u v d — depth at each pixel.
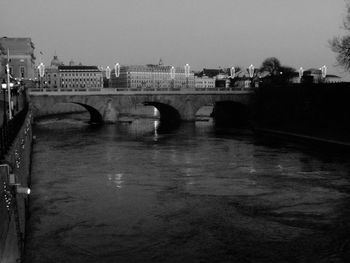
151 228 34.25
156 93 131.25
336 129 93.69
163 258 28.83
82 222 35.53
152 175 53.81
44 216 37.06
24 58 197.50
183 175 53.84
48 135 97.56
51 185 48.06
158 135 99.81
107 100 125.62
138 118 159.00
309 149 77.44
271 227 34.72
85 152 71.94
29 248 30.22
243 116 145.88
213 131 110.56
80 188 46.78
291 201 42.25
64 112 183.00
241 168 58.88
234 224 35.38
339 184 49.44
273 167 59.75
